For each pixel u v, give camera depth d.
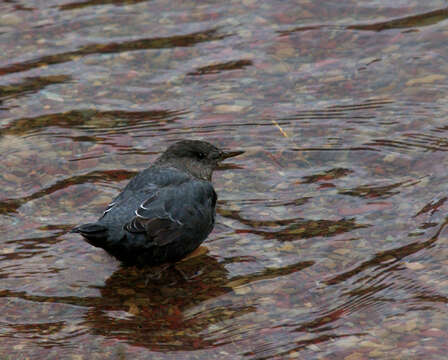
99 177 12.47
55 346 8.86
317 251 10.49
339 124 13.57
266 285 9.91
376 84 14.56
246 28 16.58
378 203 11.45
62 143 13.39
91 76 15.26
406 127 13.35
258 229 11.10
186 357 8.60
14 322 9.31
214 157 11.70
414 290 9.58
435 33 15.87
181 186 10.50
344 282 9.84
